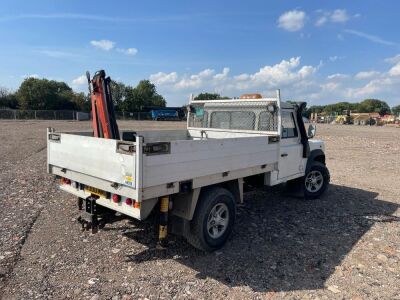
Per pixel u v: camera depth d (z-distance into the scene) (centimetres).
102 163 404
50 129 503
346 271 425
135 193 363
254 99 633
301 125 667
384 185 934
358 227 582
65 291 360
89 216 433
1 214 582
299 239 523
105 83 479
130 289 369
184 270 415
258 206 691
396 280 406
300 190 717
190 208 430
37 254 440
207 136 721
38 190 743
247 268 425
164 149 379
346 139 2544
